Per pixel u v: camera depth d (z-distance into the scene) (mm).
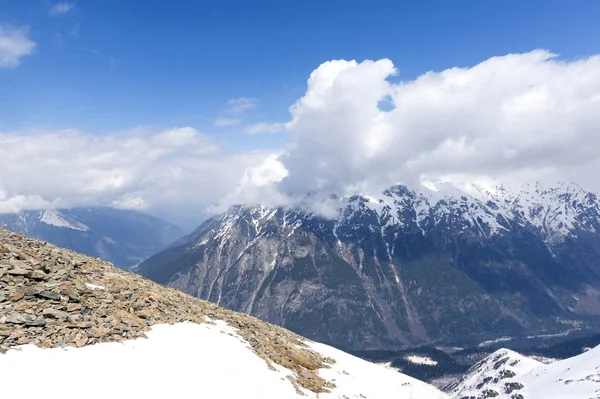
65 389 26141
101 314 36625
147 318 39781
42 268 41188
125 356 31891
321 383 44000
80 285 40844
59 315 33656
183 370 32969
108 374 29094
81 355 30062
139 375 30266
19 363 26875
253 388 34750
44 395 25031
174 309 45312
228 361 37281
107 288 43500
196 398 30234
